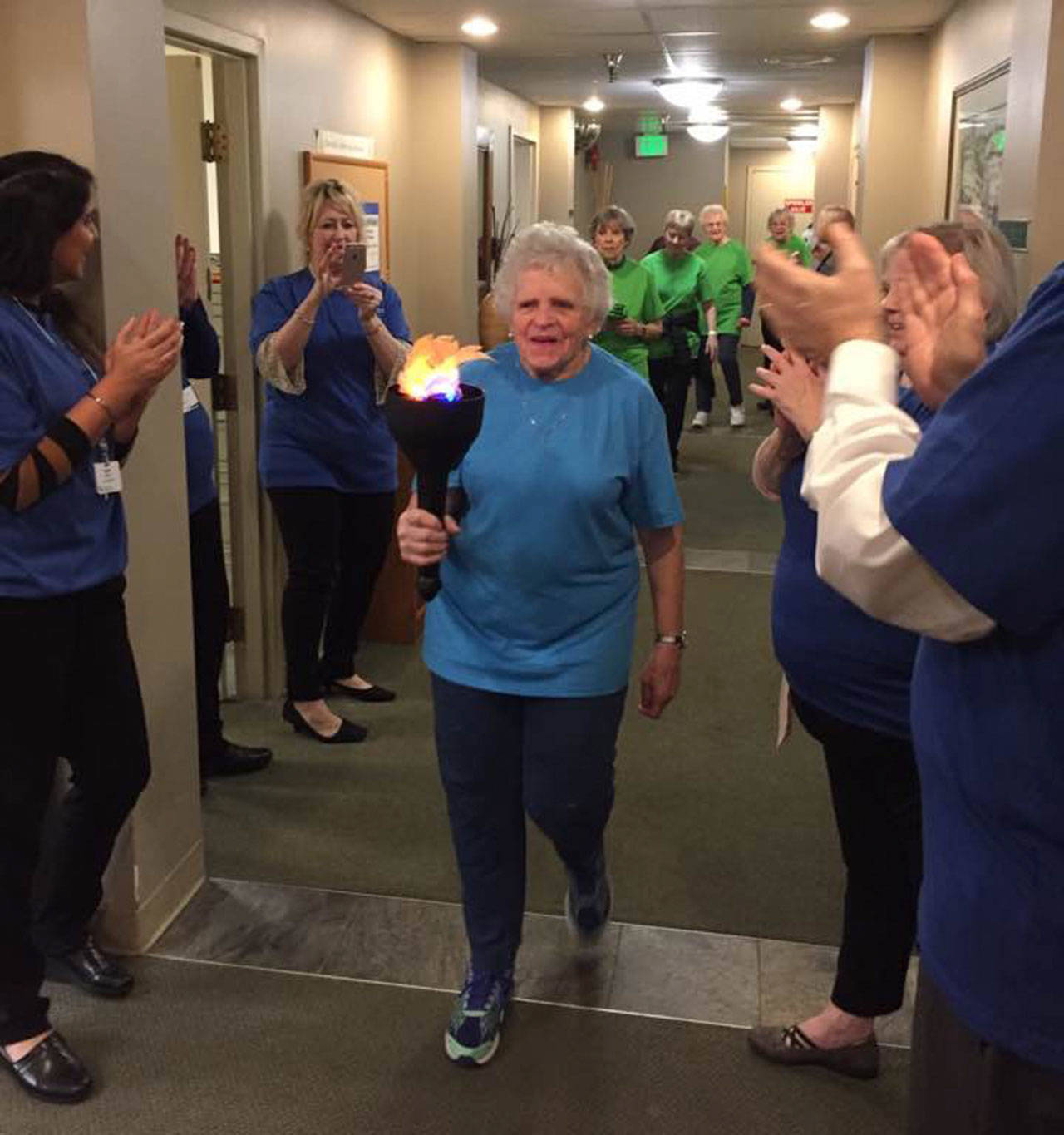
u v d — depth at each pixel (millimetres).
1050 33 3236
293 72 4398
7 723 2131
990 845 1078
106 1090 2260
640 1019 2475
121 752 2348
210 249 4340
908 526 993
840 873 3070
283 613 3842
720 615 5188
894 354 1132
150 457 2613
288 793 3490
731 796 3518
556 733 2207
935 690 1135
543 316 2082
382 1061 2348
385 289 4012
